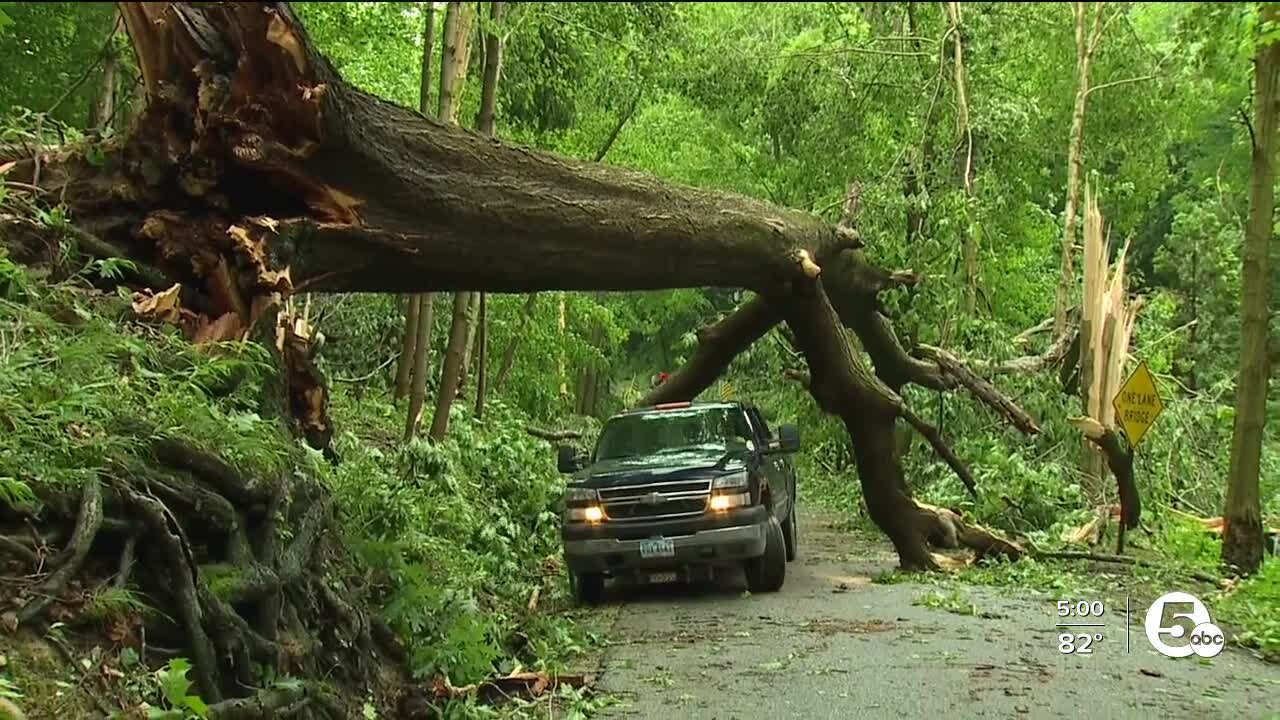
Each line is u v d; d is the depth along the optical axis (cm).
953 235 1761
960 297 1806
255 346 644
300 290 741
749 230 1004
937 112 2136
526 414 2219
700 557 1003
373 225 748
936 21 2330
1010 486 1502
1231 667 739
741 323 1357
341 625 598
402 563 739
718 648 801
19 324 533
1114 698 639
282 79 657
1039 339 2166
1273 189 1231
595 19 1911
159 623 450
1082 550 1379
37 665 388
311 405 748
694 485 1013
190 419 527
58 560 421
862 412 1191
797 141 2264
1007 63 2341
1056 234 2747
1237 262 2691
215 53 663
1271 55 1212
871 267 1284
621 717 620
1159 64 2286
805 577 1184
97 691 399
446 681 668
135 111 772
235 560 505
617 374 4375
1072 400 1634
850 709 618
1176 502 1717
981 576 1159
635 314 3769
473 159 806
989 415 1662
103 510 449
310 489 611
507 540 1087
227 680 471
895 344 1349
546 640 826
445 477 1097
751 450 1125
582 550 1010
